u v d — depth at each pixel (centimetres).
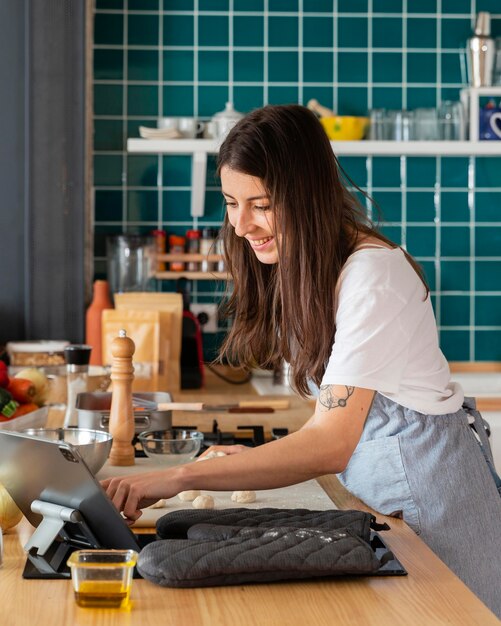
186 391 330
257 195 143
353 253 146
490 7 379
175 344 329
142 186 376
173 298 331
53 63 341
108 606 108
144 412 202
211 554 115
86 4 348
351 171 380
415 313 144
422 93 380
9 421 188
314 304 144
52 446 121
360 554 117
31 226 343
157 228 377
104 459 160
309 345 146
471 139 363
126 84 373
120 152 375
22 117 344
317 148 144
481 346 386
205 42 375
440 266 384
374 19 377
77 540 131
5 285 347
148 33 373
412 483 154
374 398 153
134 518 135
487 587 153
